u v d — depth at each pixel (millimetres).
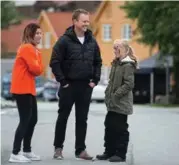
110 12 72875
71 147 14117
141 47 69062
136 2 43250
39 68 11852
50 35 84062
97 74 12234
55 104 40094
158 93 51250
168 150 13398
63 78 11984
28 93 11867
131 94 11930
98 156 12211
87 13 12086
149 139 15156
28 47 11820
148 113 24922
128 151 13211
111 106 11875
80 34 12109
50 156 12711
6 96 60000
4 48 95500
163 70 50625
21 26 103062
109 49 72875
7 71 66688
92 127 18516
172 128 17625
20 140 11898
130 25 71188
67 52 12039
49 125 19609
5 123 20672
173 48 42531
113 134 11969
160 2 41844
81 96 12180
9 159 12062
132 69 11758
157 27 41812
